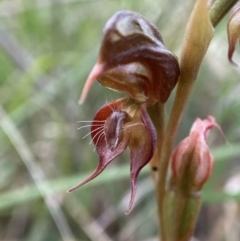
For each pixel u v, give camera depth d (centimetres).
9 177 11
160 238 7
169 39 12
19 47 12
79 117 12
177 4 12
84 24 13
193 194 6
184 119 12
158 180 6
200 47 5
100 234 10
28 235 10
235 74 12
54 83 11
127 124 5
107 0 13
